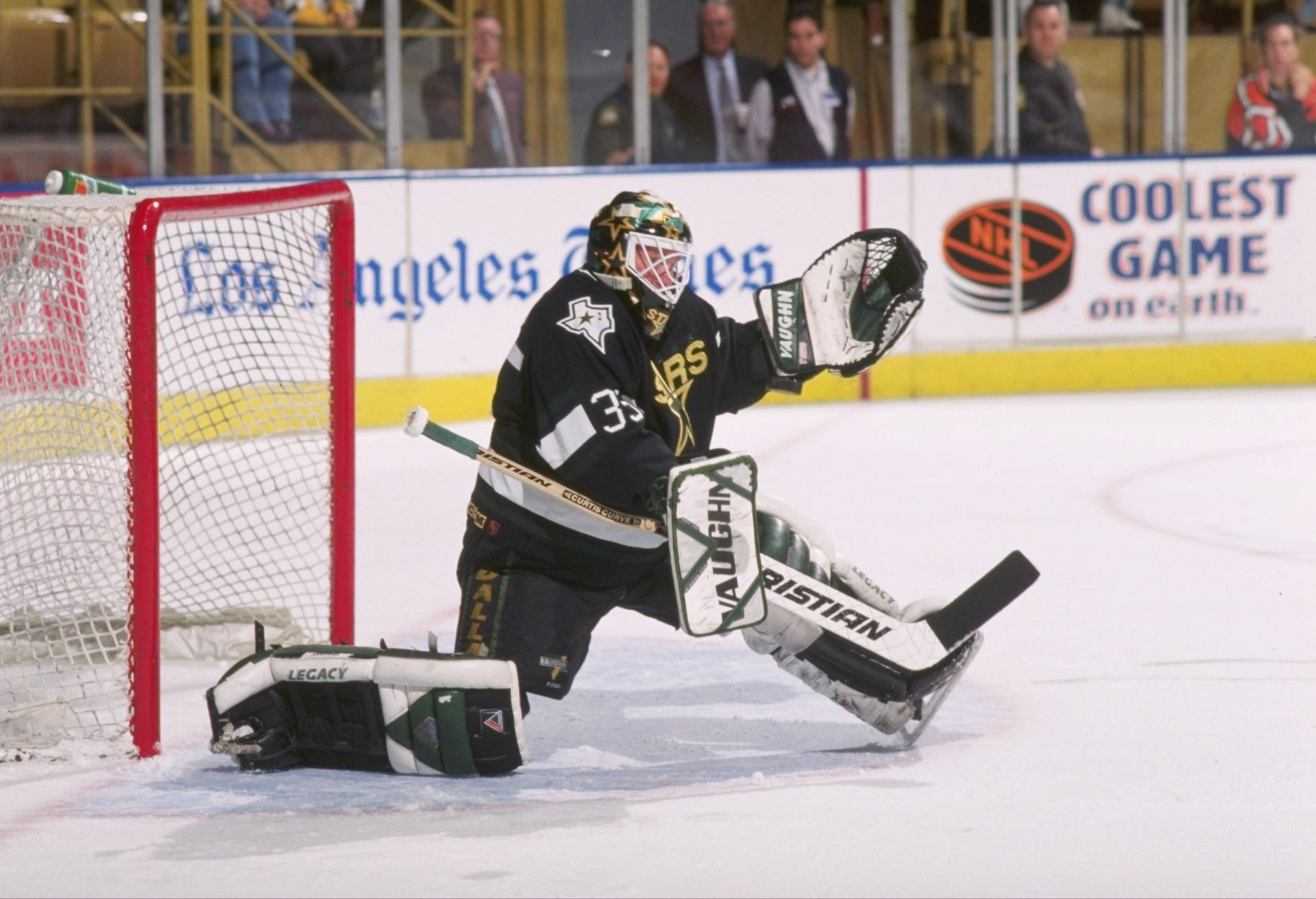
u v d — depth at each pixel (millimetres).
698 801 11086
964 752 12242
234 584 16172
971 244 35938
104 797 11305
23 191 29250
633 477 11133
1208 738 12516
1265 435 29609
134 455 12094
